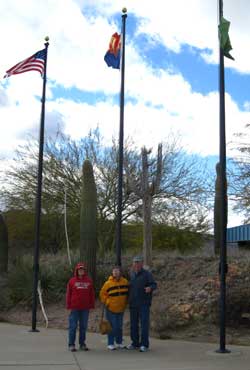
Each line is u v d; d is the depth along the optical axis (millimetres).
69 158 32219
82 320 11242
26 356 10492
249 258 18438
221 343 10898
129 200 30375
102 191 31438
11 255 26375
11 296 17719
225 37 11312
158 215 31828
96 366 9570
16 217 34438
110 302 11250
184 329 13570
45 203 32406
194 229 32531
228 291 14539
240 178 21484
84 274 11328
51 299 17578
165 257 19719
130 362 9898
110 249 31031
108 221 31688
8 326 15094
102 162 31672
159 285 17094
